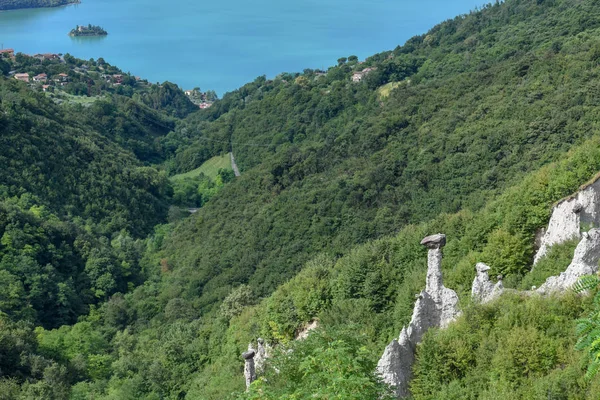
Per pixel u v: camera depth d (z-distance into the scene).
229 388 44.72
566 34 121.44
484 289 31.42
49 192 111.44
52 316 80.69
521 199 43.44
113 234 113.56
